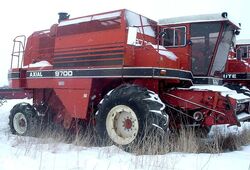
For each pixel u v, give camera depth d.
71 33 9.02
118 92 7.50
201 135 8.94
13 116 10.65
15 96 19.92
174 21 9.27
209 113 7.76
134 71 7.76
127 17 8.20
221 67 9.85
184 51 9.05
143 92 7.25
